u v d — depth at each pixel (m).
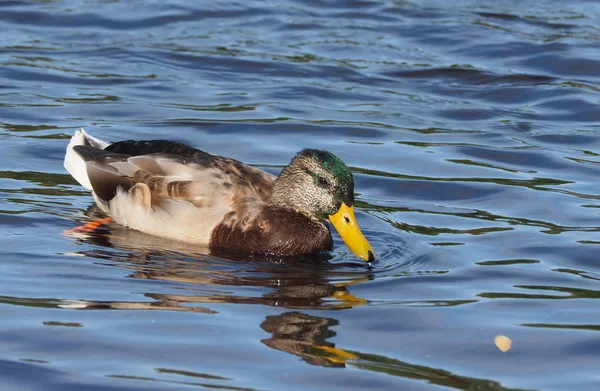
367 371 9.77
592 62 22.67
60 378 9.46
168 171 13.76
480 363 10.05
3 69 21.11
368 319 11.06
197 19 25.20
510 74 22.20
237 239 13.35
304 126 18.78
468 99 20.92
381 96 20.83
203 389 9.30
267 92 20.72
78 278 12.02
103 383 9.38
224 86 21.02
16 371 9.59
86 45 23.06
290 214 13.47
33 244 13.12
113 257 12.83
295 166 13.58
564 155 17.83
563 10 26.47
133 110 19.31
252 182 13.87
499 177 16.62
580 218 14.75
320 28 24.91
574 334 10.73
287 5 26.66
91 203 14.93
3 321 10.65
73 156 14.65
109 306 11.18
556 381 9.66
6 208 14.35
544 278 12.48
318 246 13.48
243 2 26.58
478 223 14.59
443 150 17.89
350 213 13.38
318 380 9.56
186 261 12.87
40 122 18.39
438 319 11.10
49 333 10.40
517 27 25.06
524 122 19.72
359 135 18.55
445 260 13.10
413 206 15.37
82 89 20.36
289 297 11.70
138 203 13.79
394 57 23.11
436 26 25.11
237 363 9.86
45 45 22.86
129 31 24.16
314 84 21.31
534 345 10.48
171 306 11.23
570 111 20.30
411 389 9.44
